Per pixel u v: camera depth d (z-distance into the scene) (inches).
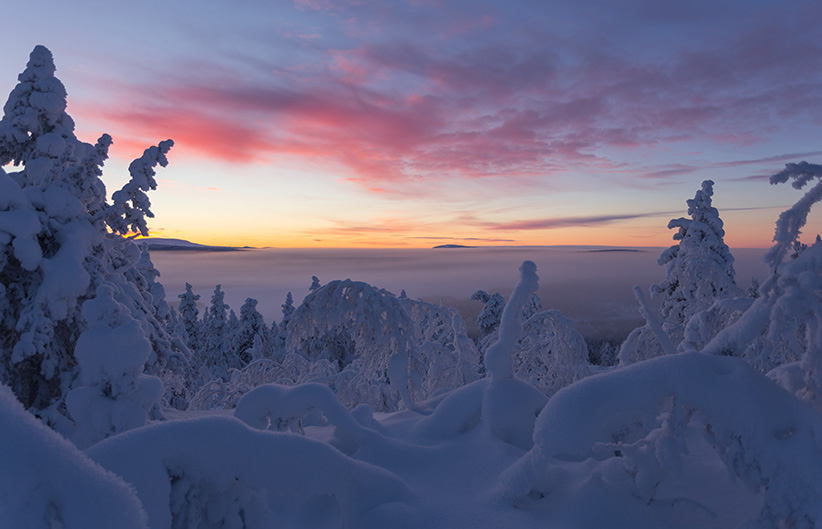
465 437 196.1
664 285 636.7
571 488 147.6
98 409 197.3
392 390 302.8
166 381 389.7
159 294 557.0
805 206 134.9
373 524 128.0
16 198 308.5
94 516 66.3
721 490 145.8
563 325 273.6
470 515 139.2
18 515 62.9
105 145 346.0
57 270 302.4
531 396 201.5
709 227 603.5
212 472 112.7
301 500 149.4
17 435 66.7
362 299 291.6
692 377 130.5
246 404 188.2
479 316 1051.3
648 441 137.6
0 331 315.6
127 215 414.0
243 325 1566.2
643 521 130.5
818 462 110.4
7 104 508.4
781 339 144.8
